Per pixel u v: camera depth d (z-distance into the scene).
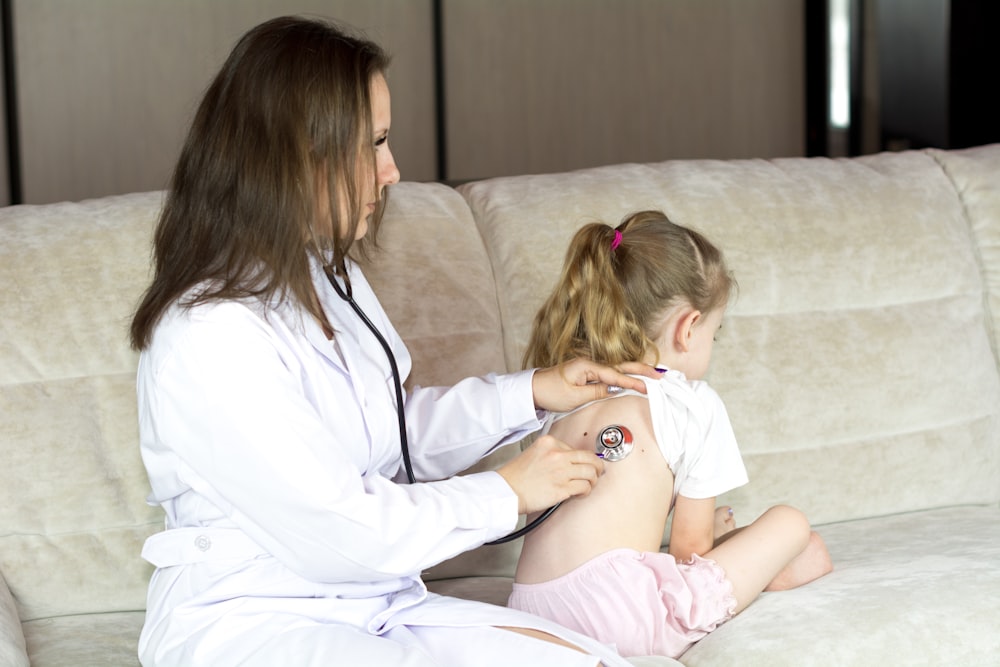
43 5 4.43
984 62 4.25
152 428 1.36
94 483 1.78
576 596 1.52
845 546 1.90
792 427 2.04
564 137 4.98
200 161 1.37
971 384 2.15
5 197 4.49
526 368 1.96
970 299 2.20
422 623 1.32
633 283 1.66
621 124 5.02
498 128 4.91
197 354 1.29
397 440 1.50
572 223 2.05
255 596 1.33
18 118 4.45
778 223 2.12
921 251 2.17
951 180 2.30
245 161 1.34
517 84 4.91
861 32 4.60
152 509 1.80
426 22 4.77
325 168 1.35
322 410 1.38
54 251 1.86
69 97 4.48
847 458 2.06
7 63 4.41
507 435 1.65
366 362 1.48
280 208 1.33
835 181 2.21
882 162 2.30
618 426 1.56
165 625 1.33
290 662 1.25
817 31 4.90
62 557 1.77
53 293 1.82
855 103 4.64
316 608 1.33
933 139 4.34
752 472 2.01
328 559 1.30
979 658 1.45
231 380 1.29
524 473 1.41
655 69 5.01
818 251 2.11
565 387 1.63
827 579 1.65
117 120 4.52
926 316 2.16
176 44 4.52
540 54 4.91
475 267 2.02
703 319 1.70
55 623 1.75
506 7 4.86
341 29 1.44
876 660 1.42
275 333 1.34
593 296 1.66
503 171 4.94
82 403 1.80
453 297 1.97
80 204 1.97
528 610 1.56
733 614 1.54
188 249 1.36
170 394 1.31
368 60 1.38
